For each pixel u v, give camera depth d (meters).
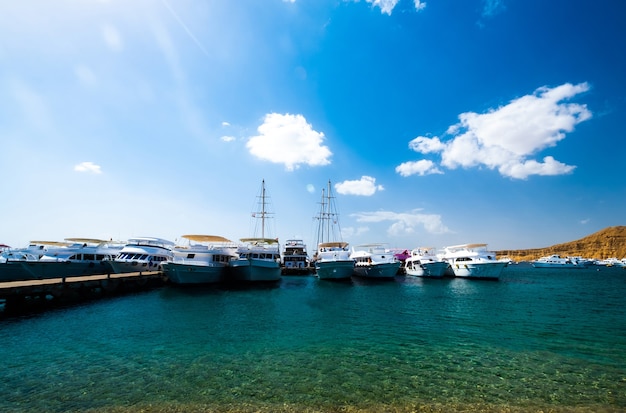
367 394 10.69
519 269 122.12
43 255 40.03
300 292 36.16
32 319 21.91
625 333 18.50
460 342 16.66
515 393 10.80
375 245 55.22
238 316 22.98
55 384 11.34
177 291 35.66
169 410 9.60
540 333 18.45
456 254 55.34
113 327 19.62
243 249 42.97
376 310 25.47
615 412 9.54
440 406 9.91
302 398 10.38
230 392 10.79
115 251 44.88
